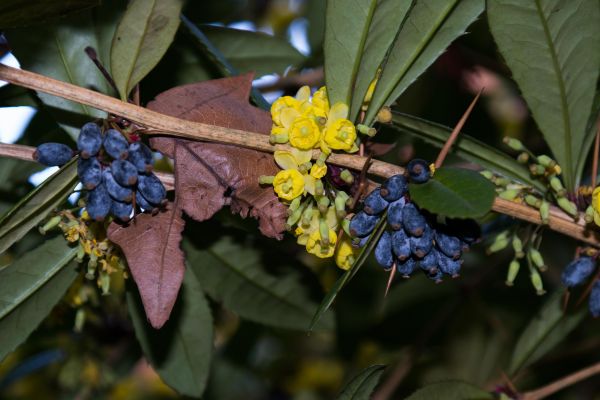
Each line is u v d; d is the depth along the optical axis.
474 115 0.52
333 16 0.35
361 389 0.37
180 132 0.34
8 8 0.33
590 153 0.43
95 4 0.34
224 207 0.41
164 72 0.41
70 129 0.38
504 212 0.36
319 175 0.34
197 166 0.34
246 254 0.43
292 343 0.75
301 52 0.45
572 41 0.36
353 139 0.34
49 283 0.37
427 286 0.52
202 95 0.35
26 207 0.34
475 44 0.51
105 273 0.37
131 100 0.35
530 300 0.54
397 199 0.33
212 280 0.43
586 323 0.54
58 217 0.35
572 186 0.37
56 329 0.47
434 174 0.33
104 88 0.38
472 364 0.56
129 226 0.34
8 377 0.57
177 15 0.35
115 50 0.35
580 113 0.37
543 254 0.53
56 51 0.38
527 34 0.36
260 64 0.45
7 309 0.37
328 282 0.55
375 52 0.35
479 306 0.53
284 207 0.35
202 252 0.42
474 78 0.52
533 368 0.53
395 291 0.52
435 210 0.32
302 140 0.34
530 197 0.36
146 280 0.34
